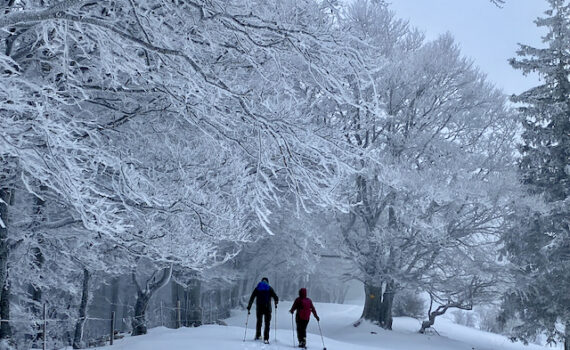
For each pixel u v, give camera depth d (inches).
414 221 788.6
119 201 275.4
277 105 243.3
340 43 215.3
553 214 847.1
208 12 201.9
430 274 881.5
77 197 187.2
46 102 192.1
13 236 341.7
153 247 300.7
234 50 234.7
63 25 191.8
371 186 834.8
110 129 287.4
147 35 196.5
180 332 502.9
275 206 721.0
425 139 872.9
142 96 278.2
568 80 897.5
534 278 830.5
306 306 426.0
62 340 704.4
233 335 482.9
